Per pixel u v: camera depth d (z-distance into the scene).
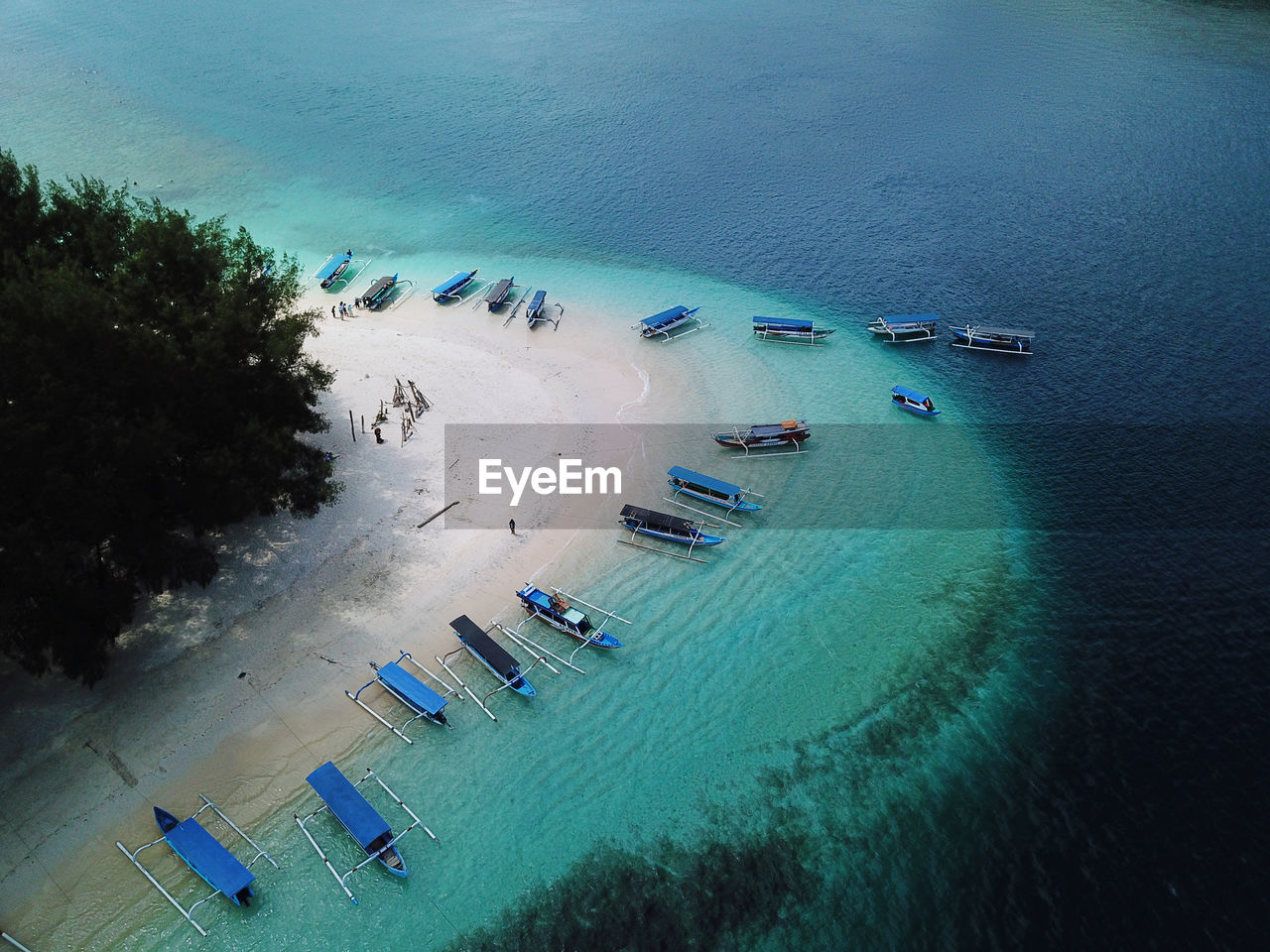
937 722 52.50
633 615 59.41
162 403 53.25
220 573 59.94
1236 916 42.12
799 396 84.38
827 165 134.25
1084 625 59.06
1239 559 63.94
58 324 48.69
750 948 41.56
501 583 61.66
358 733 50.81
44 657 47.31
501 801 47.59
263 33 194.25
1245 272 102.44
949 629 58.91
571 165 134.75
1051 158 132.88
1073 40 181.38
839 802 47.94
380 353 87.19
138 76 166.62
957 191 124.81
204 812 46.16
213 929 41.41
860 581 62.75
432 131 145.38
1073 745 50.91
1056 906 42.94
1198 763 49.53
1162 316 95.25
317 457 66.19
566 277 105.44
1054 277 103.81
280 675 53.72
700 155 138.00
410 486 69.44
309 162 133.75
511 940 41.69
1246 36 178.38
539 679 54.62
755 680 54.94
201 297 60.25
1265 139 134.12
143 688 52.06
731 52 182.12
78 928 41.03
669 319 93.19
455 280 98.94
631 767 49.56
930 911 42.97
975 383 86.44
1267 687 53.84
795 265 108.81
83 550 48.84
